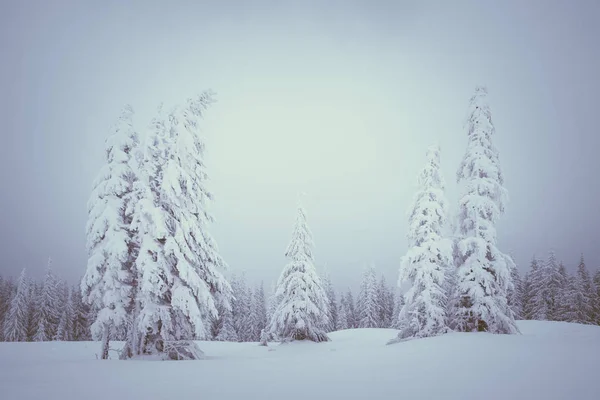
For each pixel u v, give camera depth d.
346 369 11.01
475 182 23.94
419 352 14.32
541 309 55.75
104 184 18.77
